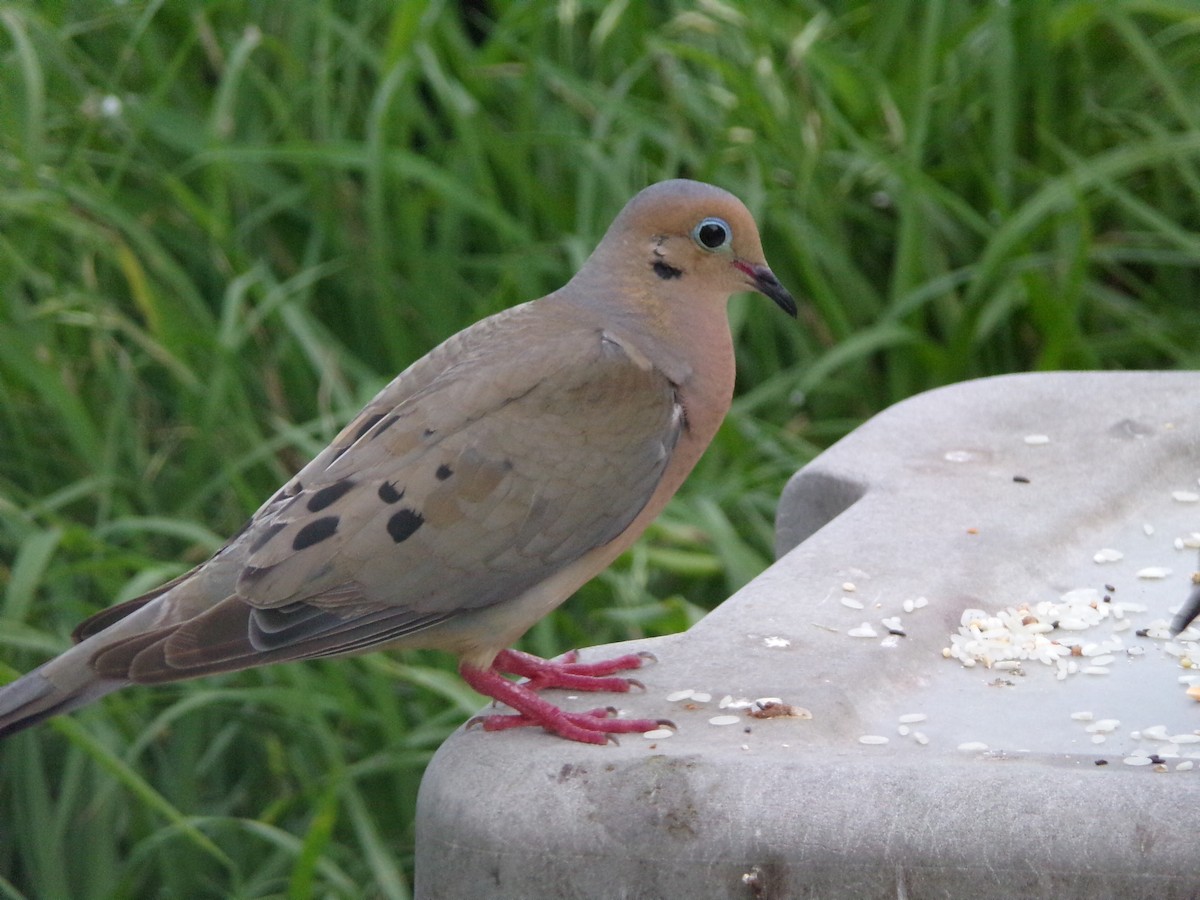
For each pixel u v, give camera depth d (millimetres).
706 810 5055
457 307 11867
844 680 6043
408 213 11641
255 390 11344
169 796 9703
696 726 5746
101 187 11250
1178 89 12773
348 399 10672
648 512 6738
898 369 12039
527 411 6402
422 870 5469
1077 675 6266
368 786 10172
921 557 7016
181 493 10672
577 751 5469
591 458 6422
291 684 9766
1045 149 12758
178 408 11094
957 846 4824
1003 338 12555
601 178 12172
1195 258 12172
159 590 6539
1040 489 7660
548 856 5141
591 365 6547
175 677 5941
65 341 11125
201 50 12461
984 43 13023
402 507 6223
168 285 11547
